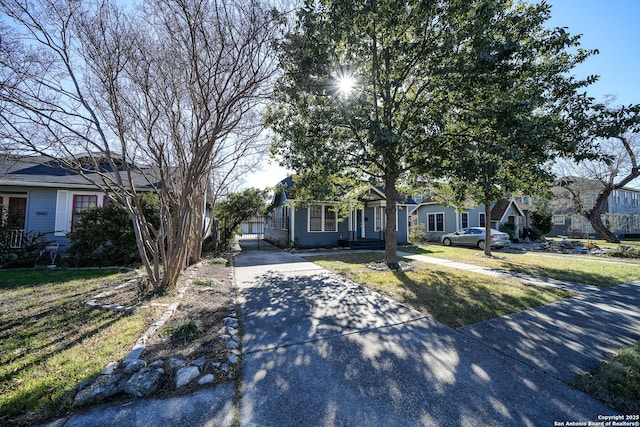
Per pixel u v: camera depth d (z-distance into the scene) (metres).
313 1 5.84
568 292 5.47
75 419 2.02
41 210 9.98
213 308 4.46
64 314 4.04
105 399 2.23
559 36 6.02
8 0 3.79
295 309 4.52
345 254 11.88
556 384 2.48
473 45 6.10
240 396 2.30
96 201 10.38
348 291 5.63
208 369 2.66
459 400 2.27
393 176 8.28
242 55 4.53
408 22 6.17
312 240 14.55
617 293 5.45
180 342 3.17
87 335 3.32
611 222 20.67
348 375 2.62
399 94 7.82
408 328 3.74
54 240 9.89
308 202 11.28
